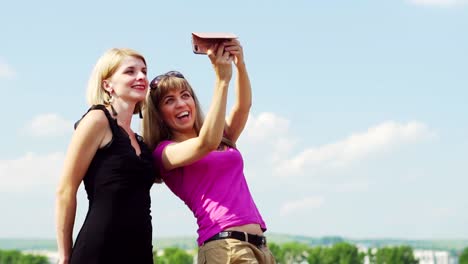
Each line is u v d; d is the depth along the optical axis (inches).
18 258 5684.1
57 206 242.8
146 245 247.4
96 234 239.6
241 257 258.4
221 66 253.0
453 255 7583.7
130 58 255.4
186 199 273.7
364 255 5319.9
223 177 269.9
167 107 276.5
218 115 252.2
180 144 265.1
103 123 244.5
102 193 242.1
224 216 263.6
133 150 248.1
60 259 241.0
